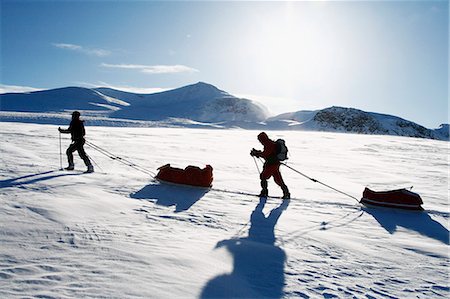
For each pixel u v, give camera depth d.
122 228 5.89
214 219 6.84
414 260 5.51
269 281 4.49
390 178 13.80
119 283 4.04
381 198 8.48
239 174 12.48
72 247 4.98
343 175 14.05
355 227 6.99
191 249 5.22
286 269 4.88
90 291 3.82
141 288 3.97
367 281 4.70
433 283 4.75
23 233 5.30
